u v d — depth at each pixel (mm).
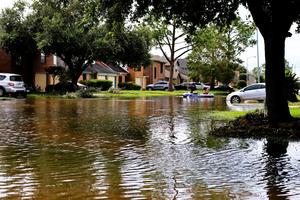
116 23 16672
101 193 6598
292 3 14172
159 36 63156
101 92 51938
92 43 43625
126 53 47719
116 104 29969
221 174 7898
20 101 31672
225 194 6562
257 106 27953
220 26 16891
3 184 7105
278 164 8820
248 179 7508
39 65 51594
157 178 7566
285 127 13703
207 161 9133
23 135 13000
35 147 10805
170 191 6723
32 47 45812
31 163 8805
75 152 10125
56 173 7906
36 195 6477
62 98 37969
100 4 15633
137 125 16062
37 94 42781
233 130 13570
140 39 48188
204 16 16359
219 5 15891
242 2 15492
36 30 45156
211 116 20156
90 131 14109
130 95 47531
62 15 42844
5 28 45375
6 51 45938
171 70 65188
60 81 45594
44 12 44688
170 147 10969
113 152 10172
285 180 7441
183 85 75875
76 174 7840
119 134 13445
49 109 23797
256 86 32875
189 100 37688
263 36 14609
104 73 70312
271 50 14453
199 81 94250
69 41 43031
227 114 20859
